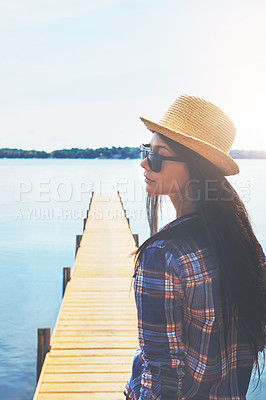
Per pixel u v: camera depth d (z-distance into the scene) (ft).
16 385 33.09
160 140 4.13
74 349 18.58
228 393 4.10
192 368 3.98
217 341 3.96
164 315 3.89
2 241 100.89
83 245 46.88
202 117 4.18
